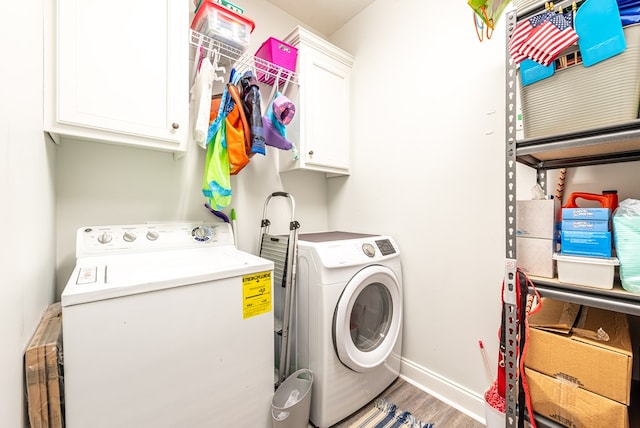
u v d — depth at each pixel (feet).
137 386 2.87
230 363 3.55
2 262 1.95
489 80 4.44
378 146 6.24
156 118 3.86
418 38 5.44
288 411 3.94
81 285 2.76
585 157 3.33
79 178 4.19
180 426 3.15
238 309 3.63
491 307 4.50
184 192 5.17
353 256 4.77
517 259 3.10
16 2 2.30
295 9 6.57
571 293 2.66
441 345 5.17
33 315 2.70
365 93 6.52
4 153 2.01
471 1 3.16
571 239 2.75
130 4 3.64
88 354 2.61
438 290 5.21
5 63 2.05
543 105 2.79
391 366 5.39
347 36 6.99
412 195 5.60
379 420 4.68
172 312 3.09
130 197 4.63
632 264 2.41
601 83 2.43
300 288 4.86
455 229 4.93
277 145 5.22
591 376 2.53
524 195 4.08
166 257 4.27
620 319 3.02
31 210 2.66
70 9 3.24
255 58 5.27
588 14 2.41
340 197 7.22
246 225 6.03
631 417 2.59
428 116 5.30
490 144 4.46
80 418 2.57
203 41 4.63
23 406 2.35
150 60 3.80
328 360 4.37
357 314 5.15
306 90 5.79
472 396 4.71
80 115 3.29
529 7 2.84
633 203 2.58
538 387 2.83
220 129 4.58
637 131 2.25
